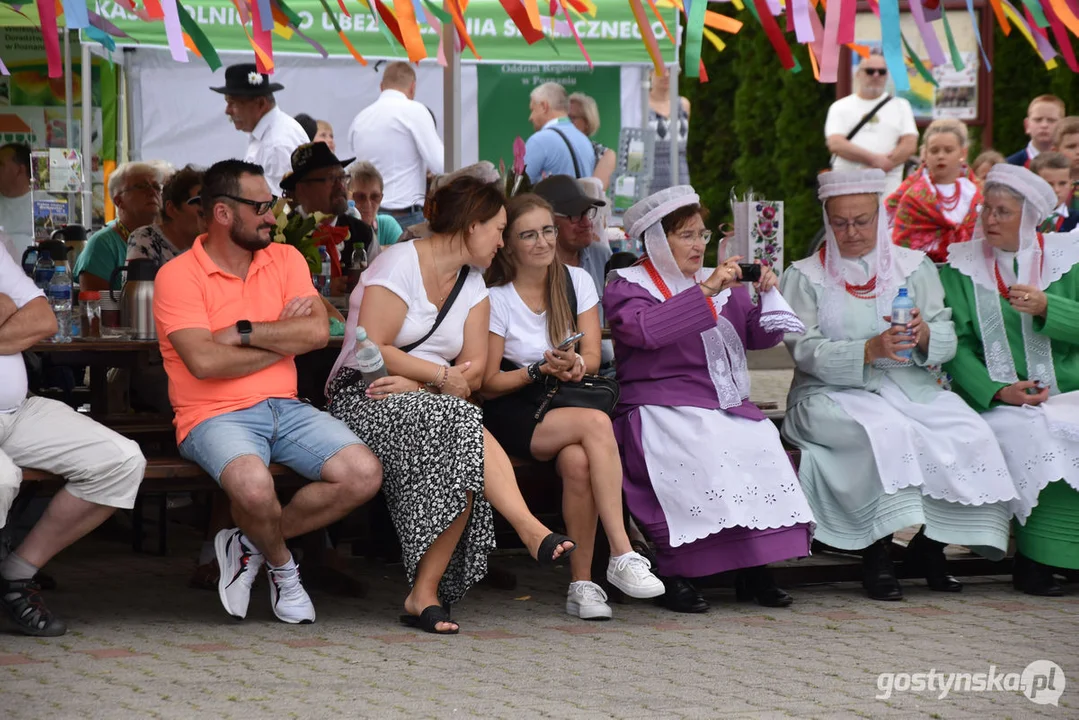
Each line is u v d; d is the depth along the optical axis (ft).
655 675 34.47
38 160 61.46
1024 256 46.78
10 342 38.42
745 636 39.01
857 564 46.78
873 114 83.20
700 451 42.16
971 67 87.15
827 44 41.11
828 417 44.98
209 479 39.83
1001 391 46.21
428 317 41.88
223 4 68.85
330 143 81.61
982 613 42.34
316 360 49.01
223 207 39.93
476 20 71.36
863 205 45.62
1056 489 44.80
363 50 71.82
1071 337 45.80
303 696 32.24
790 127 107.24
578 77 88.33
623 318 43.42
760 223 50.60
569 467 41.34
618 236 65.10
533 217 43.19
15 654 36.11
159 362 46.32
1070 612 42.60
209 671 34.45
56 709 31.01
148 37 65.82
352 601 43.52
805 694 32.76
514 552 53.01
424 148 78.89
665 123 90.63
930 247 58.75
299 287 41.32
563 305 44.01
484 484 39.50
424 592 39.55
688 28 40.93
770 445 42.91
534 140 73.92
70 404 54.90
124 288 46.42
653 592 40.42
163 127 84.99
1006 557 48.57
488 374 43.11
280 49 71.26
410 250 41.93
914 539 47.11
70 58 73.87
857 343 45.32
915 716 31.01
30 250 50.34
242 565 39.55
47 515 38.34
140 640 37.78
